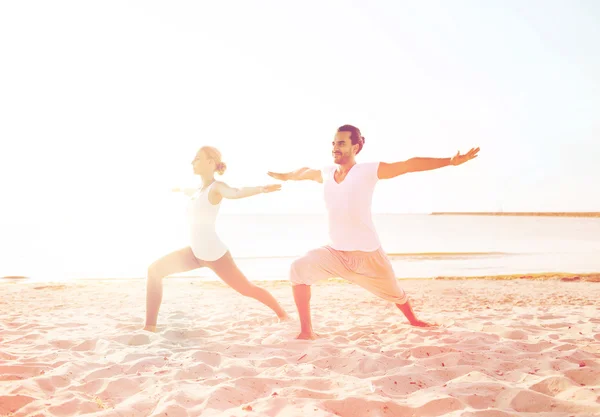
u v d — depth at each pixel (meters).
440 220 154.00
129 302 7.86
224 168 4.98
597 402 2.32
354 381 2.84
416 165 3.97
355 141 4.24
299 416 2.19
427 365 3.29
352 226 4.22
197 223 4.81
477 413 2.18
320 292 9.59
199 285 10.82
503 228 75.88
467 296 8.76
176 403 2.42
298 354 3.72
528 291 9.55
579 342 3.96
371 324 5.26
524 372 3.03
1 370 3.17
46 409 2.40
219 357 3.51
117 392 2.78
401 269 15.53
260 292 5.15
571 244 30.92
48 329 4.91
